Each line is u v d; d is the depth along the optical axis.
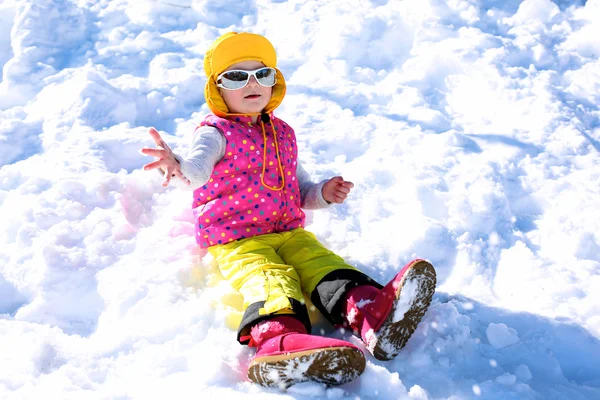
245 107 2.82
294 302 2.26
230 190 2.73
